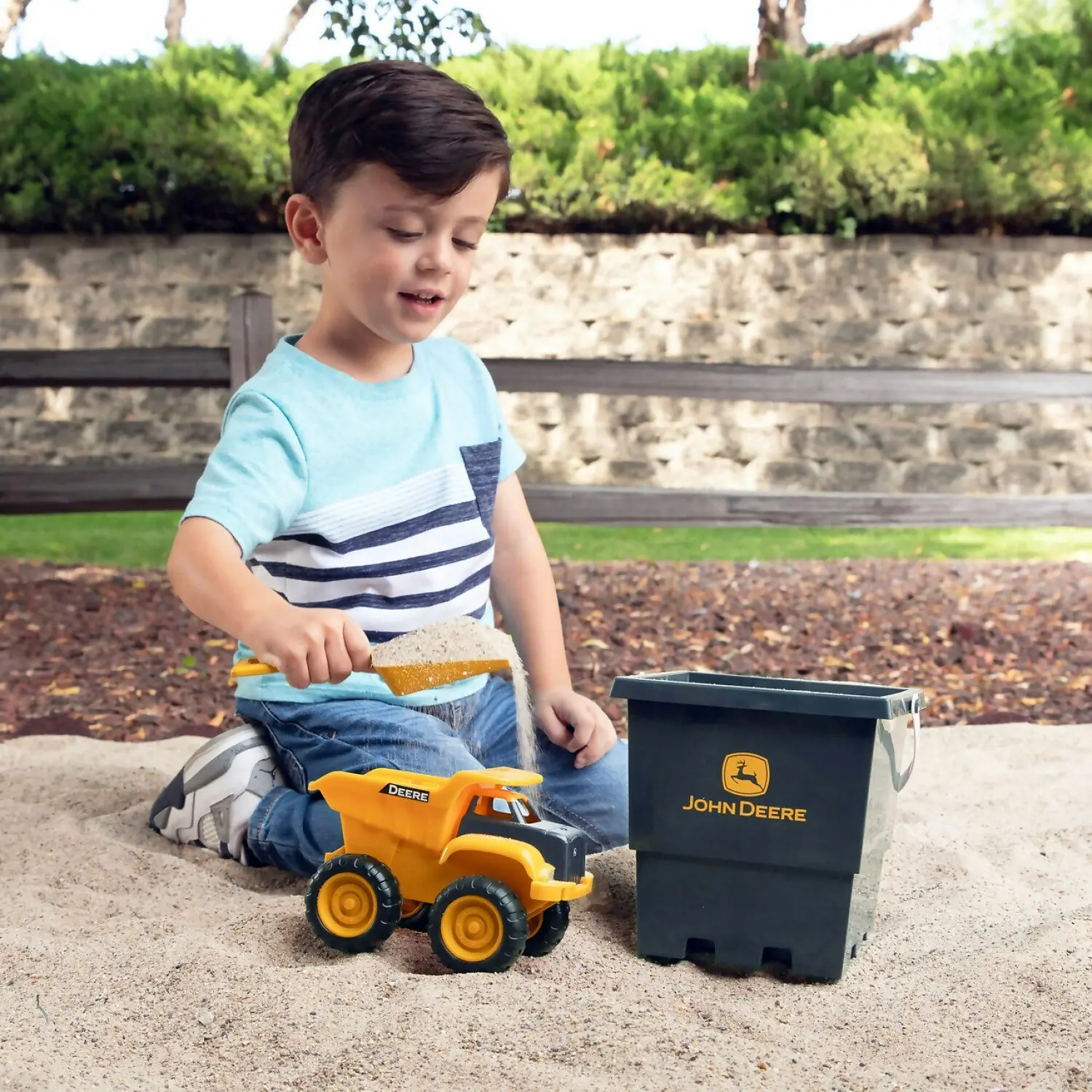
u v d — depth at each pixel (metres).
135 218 11.33
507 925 2.14
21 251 11.53
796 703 2.16
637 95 11.71
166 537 9.62
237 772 2.84
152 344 11.55
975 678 5.93
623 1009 2.00
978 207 11.29
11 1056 1.83
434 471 2.78
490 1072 1.77
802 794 2.20
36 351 8.60
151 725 4.95
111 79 11.59
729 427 11.09
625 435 11.13
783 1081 1.79
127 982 2.07
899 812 3.39
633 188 11.28
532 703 2.90
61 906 2.54
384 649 2.26
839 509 9.16
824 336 11.56
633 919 2.55
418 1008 1.95
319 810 2.71
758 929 2.25
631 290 11.55
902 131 11.16
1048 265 11.47
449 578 2.77
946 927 2.49
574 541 9.72
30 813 3.18
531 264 11.52
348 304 2.57
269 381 2.67
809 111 11.51
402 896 2.29
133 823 3.11
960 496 9.23
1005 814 3.40
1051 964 2.25
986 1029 2.01
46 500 8.72
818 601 7.63
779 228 11.59
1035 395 9.44
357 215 2.47
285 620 2.21
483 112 2.50
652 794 2.28
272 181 11.31
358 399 2.71
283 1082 1.76
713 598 7.68
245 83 11.55
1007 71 11.55
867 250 11.50
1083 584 8.20
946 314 11.52
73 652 6.30
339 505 2.64
